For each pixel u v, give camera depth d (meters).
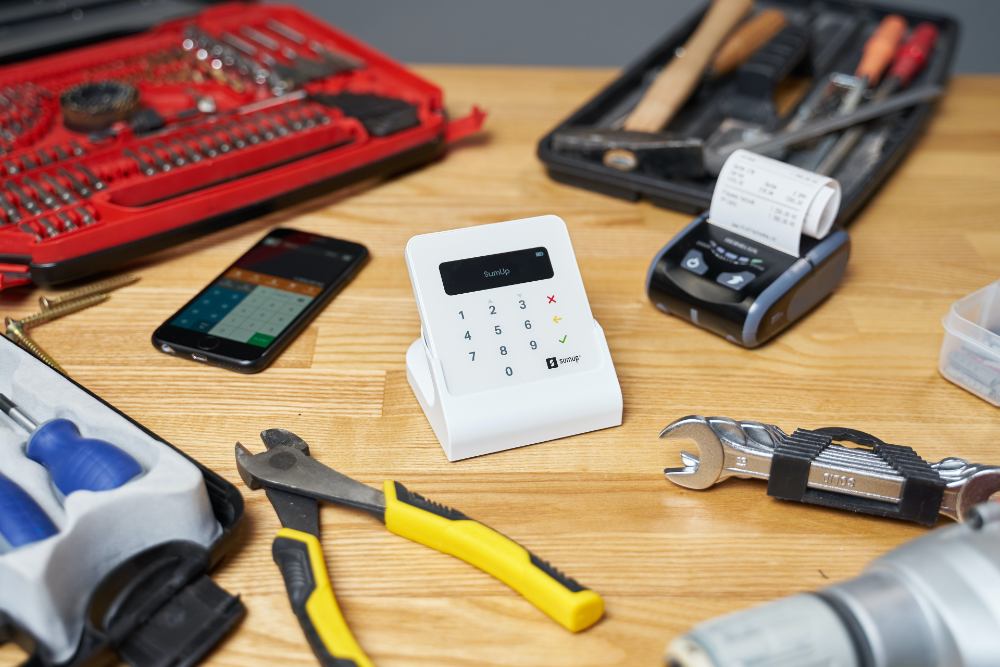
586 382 0.60
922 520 0.52
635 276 0.76
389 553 0.52
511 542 0.50
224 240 0.79
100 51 0.99
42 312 0.69
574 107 1.02
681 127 0.93
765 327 0.66
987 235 0.82
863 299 0.74
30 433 0.56
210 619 0.46
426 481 0.57
